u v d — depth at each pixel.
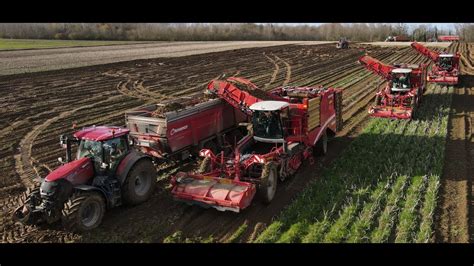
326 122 16.28
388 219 10.87
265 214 11.61
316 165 15.27
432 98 26.14
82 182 10.98
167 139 13.82
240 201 11.01
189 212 11.80
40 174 14.66
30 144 18.06
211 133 16.11
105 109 24.58
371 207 11.46
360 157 15.60
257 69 42.94
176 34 110.88
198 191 11.62
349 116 22.30
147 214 11.67
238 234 10.50
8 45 73.00
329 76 37.69
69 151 11.91
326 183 13.25
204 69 42.62
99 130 11.77
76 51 62.03
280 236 10.41
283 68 43.75
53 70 38.78
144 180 12.45
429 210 11.27
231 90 15.97
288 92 17.80
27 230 10.81
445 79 29.67
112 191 11.25
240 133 17.86
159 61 48.94
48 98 27.34
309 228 10.64
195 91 30.25
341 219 10.92
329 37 119.19
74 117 22.66
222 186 11.71
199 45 83.00
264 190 11.80
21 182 13.99
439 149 15.92
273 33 121.69
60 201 10.34
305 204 11.94
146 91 30.30
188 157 15.30
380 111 21.33
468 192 12.55
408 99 22.16
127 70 40.84
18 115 22.86
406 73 22.89
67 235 10.52
